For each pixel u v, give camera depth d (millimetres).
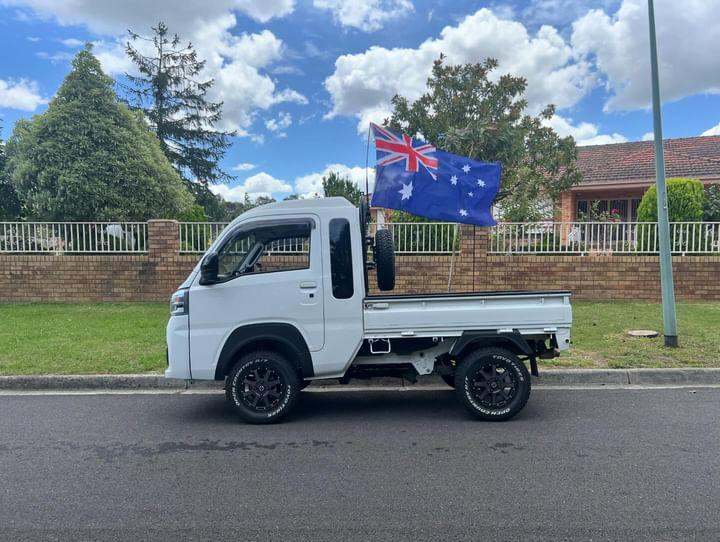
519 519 3242
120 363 6961
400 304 5090
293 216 5121
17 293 12383
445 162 6633
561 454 4266
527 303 5141
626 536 3033
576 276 11852
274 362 5070
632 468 3973
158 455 4340
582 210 20188
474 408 5102
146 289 12320
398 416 5348
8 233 12312
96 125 13359
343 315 5062
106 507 3449
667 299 7520
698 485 3674
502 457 4223
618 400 5715
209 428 5016
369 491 3645
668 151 20953
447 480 3809
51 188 12984
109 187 13320
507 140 13094
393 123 14992
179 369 5043
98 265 12281
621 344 7680
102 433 4883
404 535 3074
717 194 14805
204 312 5008
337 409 5613
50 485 3779
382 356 5336
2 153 14656
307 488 3703
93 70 13805
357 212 5145
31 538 3076
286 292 5020
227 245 5152
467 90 14578
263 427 5039
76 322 9750
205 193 32500
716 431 4750
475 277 11922
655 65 7539
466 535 3068
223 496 3594
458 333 5125
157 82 30531
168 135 31109
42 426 5078
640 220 13586
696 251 11609
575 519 3232
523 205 13898
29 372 6574
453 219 6566
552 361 6844
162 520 3273
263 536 3078
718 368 6469
